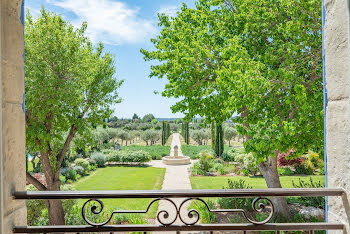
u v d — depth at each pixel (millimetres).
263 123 5676
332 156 1550
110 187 12773
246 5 6906
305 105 4867
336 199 1515
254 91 5277
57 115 7215
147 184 13211
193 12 8484
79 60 7633
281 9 6445
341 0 1458
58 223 7461
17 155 1481
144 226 1493
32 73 6633
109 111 9023
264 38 7363
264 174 7828
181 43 7246
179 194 1475
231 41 6180
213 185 12586
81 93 8305
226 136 31031
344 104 1440
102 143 27047
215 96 7047
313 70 6051
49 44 7047
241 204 7965
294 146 5605
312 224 1465
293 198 8930
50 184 8008
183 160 21141
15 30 1497
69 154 19312
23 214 1514
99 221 7309
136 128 51688
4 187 1350
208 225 1500
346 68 1421
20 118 1527
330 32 1561
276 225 1484
